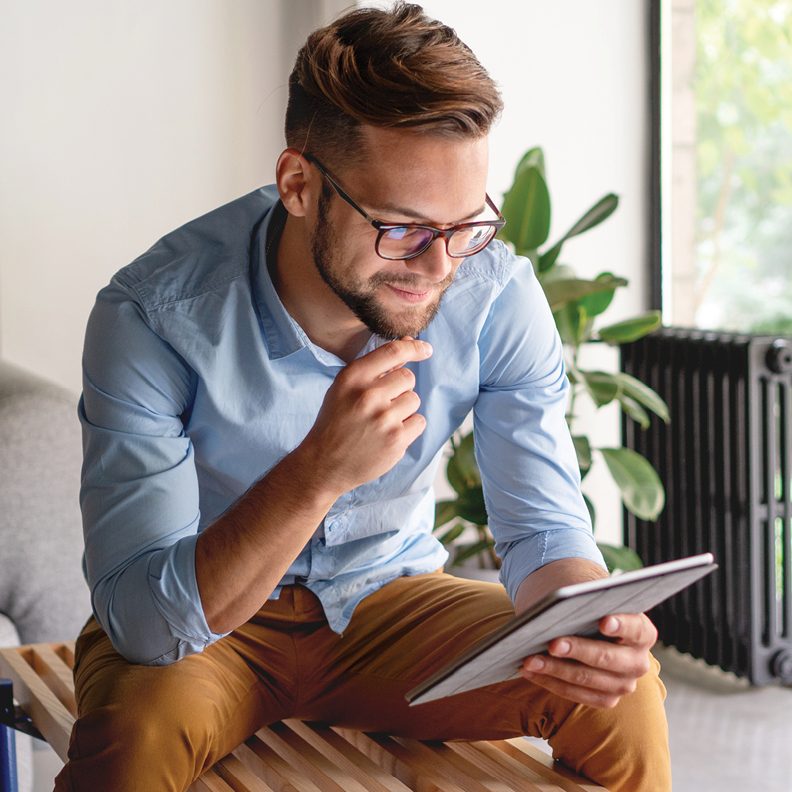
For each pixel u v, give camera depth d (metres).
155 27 2.43
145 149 2.46
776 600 2.13
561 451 1.16
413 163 0.89
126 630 0.99
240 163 2.54
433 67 0.89
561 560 1.07
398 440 0.89
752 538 2.09
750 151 2.80
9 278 2.38
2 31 2.32
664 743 1.03
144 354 1.04
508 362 1.17
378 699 1.15
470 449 2.08
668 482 2.35
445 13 2.39
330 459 0.89
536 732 1.09
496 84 0.94
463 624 1.11
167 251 1.11
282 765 1.07
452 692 0.90
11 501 1.84
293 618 1.18
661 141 2.61
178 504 1.03
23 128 2.36
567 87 2.52
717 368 2.16
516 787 1.03
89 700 1.00
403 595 1.23
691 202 2.66
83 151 2.41
